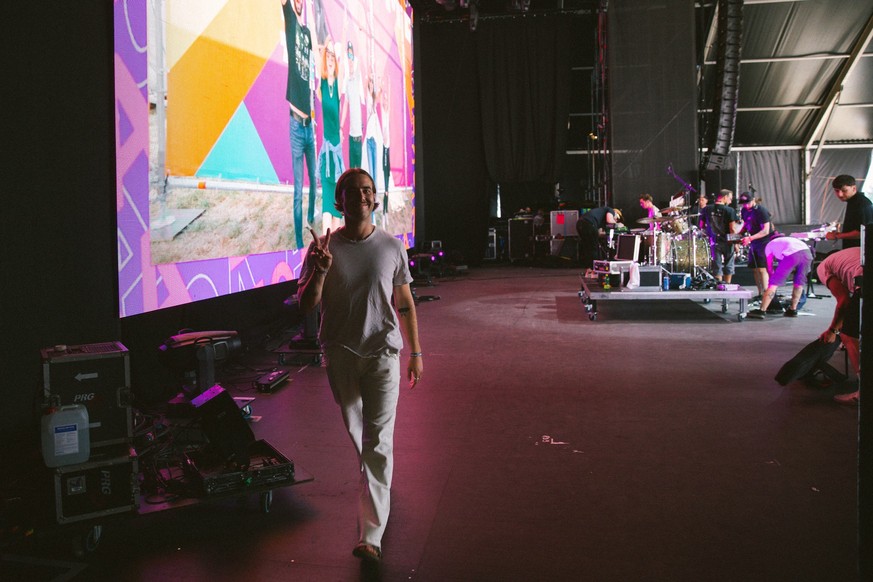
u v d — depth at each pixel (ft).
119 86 11.39
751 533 7.99
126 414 8.04
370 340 7.72
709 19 45.80
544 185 57.82
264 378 15.56
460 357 18.62
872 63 47.44
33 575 7.29
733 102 42.32
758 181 55.11
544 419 12.76
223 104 15.16
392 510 8.82
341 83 24.57
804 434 11.58
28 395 9.50
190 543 7.99
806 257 24.14
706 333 21.63
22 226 9.39
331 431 12.31
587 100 54.08
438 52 51.80
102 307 11.12
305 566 7.42
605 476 9.87
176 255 13.25
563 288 35.63
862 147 53.26
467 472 10.12
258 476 8.79
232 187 15.62
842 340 13.14
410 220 40.14
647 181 44.14
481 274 45.62
